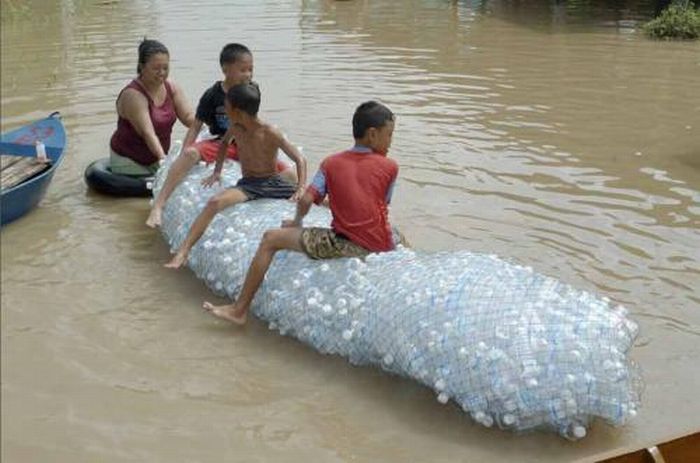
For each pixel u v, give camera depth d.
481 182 7.15
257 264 4.96
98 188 6.90
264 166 5.64
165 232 6.05
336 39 12.70
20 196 5.85
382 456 4.04
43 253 5.66
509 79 10.58
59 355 4.54
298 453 4.05
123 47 11.02
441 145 8.03
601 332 4.12
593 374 4.05
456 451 4.08
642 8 15.56
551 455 4.05
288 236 4.93
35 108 6.97
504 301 4.25
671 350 4.80
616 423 4.12
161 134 7.11
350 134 8.26
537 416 4.11
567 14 15.12
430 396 4.46
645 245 6.02
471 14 15.15
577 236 6.16
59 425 4.03
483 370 4.12
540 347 4.08
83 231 6.15
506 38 13.05
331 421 4.27
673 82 10.53
